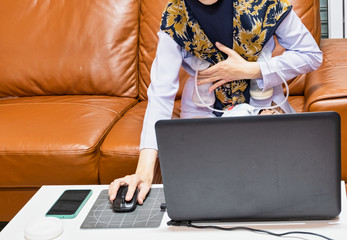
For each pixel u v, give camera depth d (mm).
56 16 2262
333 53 2053
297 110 1822
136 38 2205
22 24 2289
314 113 921
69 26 2238
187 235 1017
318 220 1022
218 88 1590
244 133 935
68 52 2232
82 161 1690
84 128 1795
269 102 1590
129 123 1847
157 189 1237
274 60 1523
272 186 974
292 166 951
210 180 985
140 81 2205
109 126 1846
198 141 953
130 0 2193
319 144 931
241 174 970
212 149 955
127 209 1125
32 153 1713
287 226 1013
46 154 1702
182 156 970
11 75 2289
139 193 1190
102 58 2203
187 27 1508
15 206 1844
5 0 2330
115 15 2193
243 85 1564
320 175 957
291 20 1522
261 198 990
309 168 950
